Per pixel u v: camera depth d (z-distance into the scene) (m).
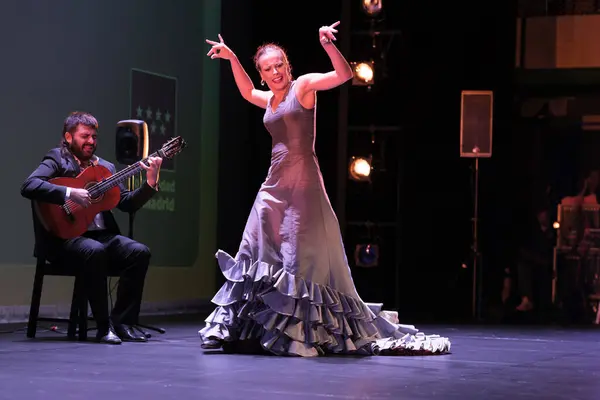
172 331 6.05
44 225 5.27
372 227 8.65
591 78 9.66
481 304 8.78
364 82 8.09
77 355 4.41
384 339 4.65
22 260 7.20
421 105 9.02
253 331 4.59
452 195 9.25
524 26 9.56
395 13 9.15
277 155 4.67
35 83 7.29
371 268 8.95
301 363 4.15
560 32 9.55
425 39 9.19
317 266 4.57
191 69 8.62
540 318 8.66
